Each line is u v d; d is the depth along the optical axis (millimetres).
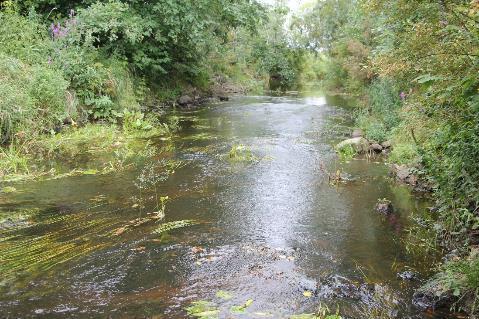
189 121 10484
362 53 13586
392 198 5000
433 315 2713
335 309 2764
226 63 21000
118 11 10820
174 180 5598
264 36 28062
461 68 2848
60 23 10492
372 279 3160
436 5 2988
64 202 4738
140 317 2645
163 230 3996
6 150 6496
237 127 9727
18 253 3518
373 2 3559
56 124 7898
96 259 3424
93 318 2633
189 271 3240
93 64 9711
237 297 2883
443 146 3949
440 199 4418
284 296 2914
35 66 8078
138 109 10352
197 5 12508
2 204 4660
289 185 5445
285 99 16859
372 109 10641
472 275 2713
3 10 10188
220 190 5207
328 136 8727
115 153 6988
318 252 3596
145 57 11883
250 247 3658
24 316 2648
